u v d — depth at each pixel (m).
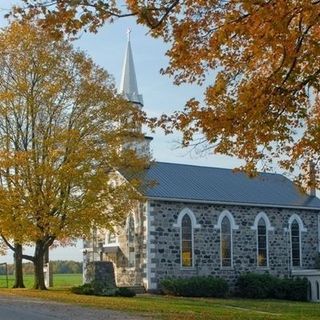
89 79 30.05
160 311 18.64
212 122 12.87
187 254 34.94
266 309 24.14
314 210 41.50
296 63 12.13
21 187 27.61
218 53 12.93
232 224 37.25
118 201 29.42
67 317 16.45
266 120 12.71
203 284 33.03
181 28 12.56
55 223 27.47
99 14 11.59
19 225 27.16
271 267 38.56
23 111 29.17
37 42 29.19
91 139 29.20
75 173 27.28
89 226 28.31
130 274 34.59
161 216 34.31
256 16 11.20
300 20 11.66
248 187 40.22
